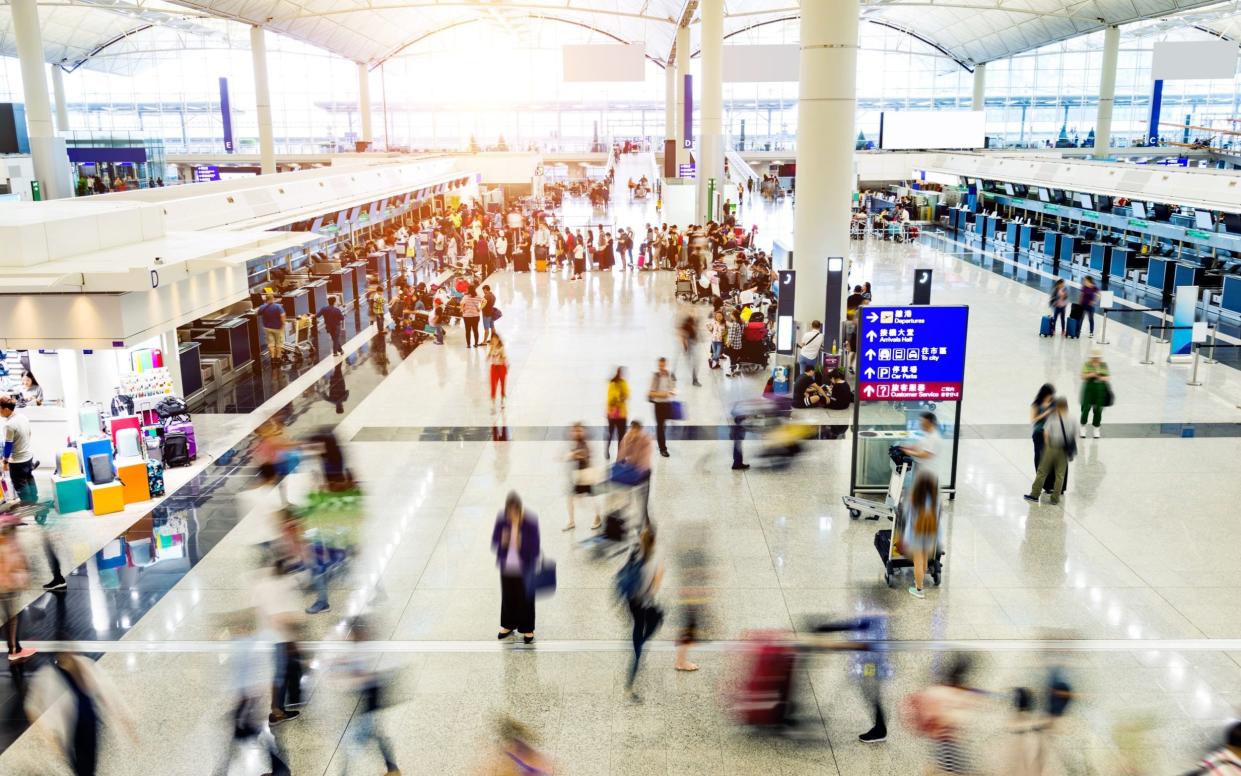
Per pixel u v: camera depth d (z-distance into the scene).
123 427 10.85
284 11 43.62
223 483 11.41
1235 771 5.02
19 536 9.84
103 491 10.38
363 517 10.30
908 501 8.38
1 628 7.95
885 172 48.00
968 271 27.83
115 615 8.16
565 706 6.77
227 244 13.03
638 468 9.84
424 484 11.30
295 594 8.55
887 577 8.58
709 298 23.23
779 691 6.86
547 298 24.23
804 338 14.64
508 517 7.52
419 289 20.33
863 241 35.62
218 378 16.05
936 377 10.25
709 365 17.25
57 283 10.22
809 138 15.58
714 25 33.75
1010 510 10.31
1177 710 6.63
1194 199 21.53
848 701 6.75
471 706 6.78
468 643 7.67
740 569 8.91
